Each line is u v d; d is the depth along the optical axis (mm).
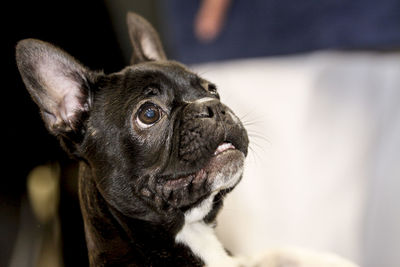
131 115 978
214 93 1027
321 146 1216
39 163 1188
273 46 1166
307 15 1133
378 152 1188
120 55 1312
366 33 1093
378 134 1186
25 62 992
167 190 968
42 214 1175
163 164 968
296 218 1235
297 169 1229
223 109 974
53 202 1170
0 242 1166
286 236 1241
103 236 993
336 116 1204
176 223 989
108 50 1300
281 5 1150
